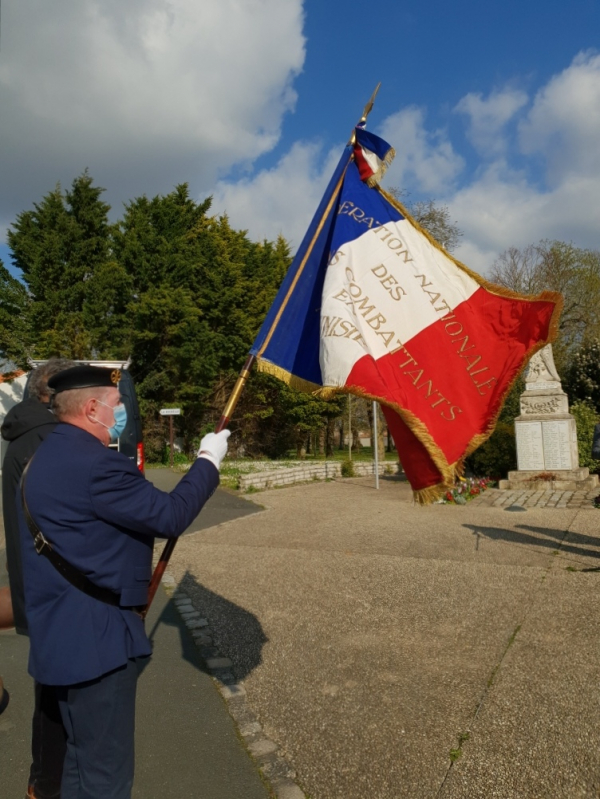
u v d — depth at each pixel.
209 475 2.56
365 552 7.95
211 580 6.84
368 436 48.31
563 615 5.26
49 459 2.35
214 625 5.41
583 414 15.95
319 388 3.42
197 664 4.59
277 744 3.48
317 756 3.34
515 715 3.64
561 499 12.20
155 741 3.52
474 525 9.61
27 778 3.19
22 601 3.50
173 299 24.62
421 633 5.01
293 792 3.03
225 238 30.28
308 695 4.03
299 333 3.65
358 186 3.80
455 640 4.83
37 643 2.30
